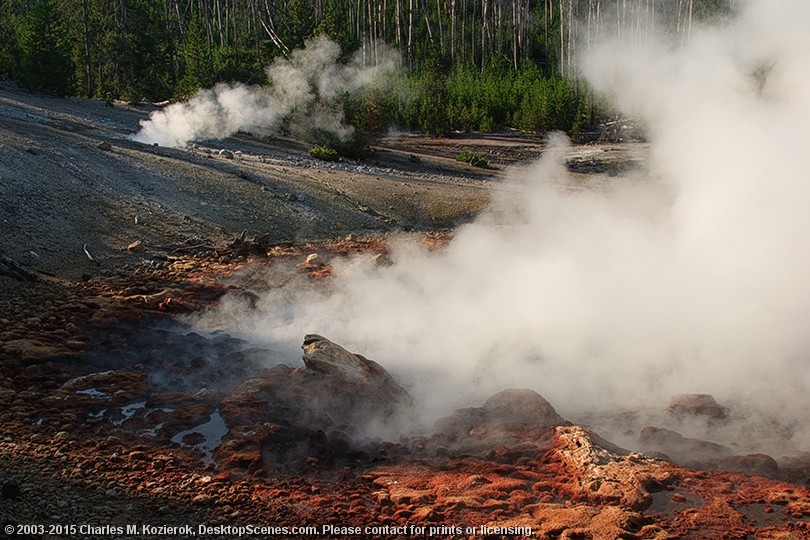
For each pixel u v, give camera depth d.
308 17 39.34
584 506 7.28
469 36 66.94
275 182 24.12
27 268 15.58
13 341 11.55
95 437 8.91
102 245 17.70
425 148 41.06
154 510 7.34
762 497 7.52
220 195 22.11
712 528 6.98
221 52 40.31
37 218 17.91
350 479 8.00
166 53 47.66
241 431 8.86
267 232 20.64
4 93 34.00
